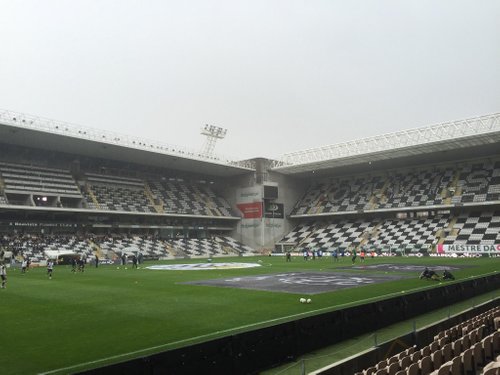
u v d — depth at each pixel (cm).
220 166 6906
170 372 839
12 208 4938
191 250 6469
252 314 1566
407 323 1498
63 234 5581
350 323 1305
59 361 1021
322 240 6900
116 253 5547
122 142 5688
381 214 6962
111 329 1344
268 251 7131
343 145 6438
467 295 1980
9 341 1205
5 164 5556
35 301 1930
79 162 6331
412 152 5981
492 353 928
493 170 6225
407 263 4253
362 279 2762
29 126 4856
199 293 2158
